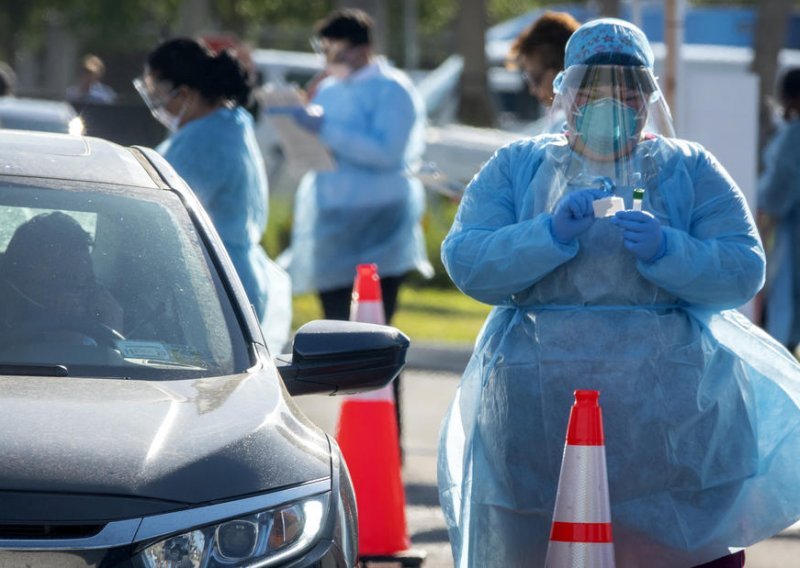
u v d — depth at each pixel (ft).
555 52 62.64
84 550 34.78
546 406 46.80
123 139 88.22
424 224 184.75
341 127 90.84
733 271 46.47
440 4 432.25
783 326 119.44
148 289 45.27
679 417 46.55
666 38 90.79
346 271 92.38
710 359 47.44
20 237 45.93
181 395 40.57
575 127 47.09
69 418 37.83
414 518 78.02
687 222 47.52
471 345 142.82
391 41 423.23
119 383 41.09
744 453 47.44
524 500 47.37
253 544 36.42
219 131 70.69
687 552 46.62
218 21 390.83
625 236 45.42
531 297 47.70
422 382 126.00
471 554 48.44
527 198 48.06
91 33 392.47
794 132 117.91
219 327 44.83
